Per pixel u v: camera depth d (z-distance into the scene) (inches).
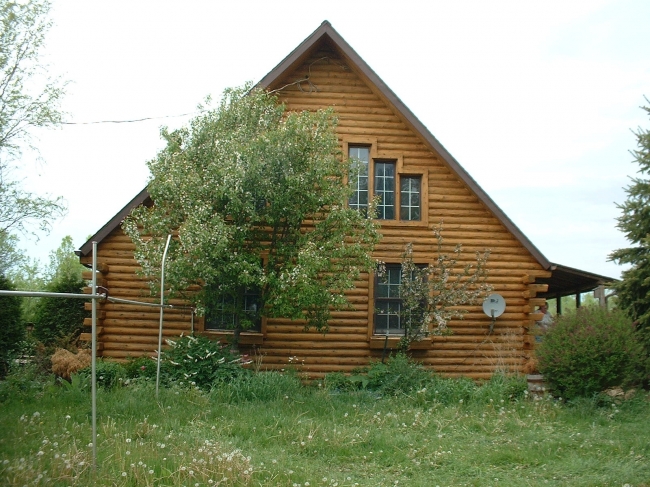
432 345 667.4
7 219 843.4
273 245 593.6
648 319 661.3
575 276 732.0
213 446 358.0
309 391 562.3
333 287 577.0
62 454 309.0
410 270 646.5
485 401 545.3
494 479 346.0
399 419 476.4
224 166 560.4
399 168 688.4
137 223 594.2
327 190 585.9
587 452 401.4
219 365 562.6
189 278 562.9
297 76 689.6
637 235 689.0
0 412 433.1
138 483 292.2
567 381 538.9
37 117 829.8
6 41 810.8
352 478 340.5
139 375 574.6
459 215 686.5
